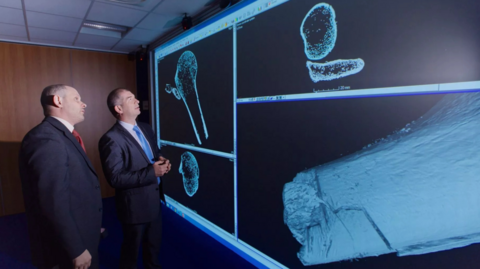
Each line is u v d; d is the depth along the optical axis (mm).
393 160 1070
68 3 2023
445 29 908
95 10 2158
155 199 1574
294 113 1462
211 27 2064
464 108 879
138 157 1519
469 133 875
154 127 3266
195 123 2350
